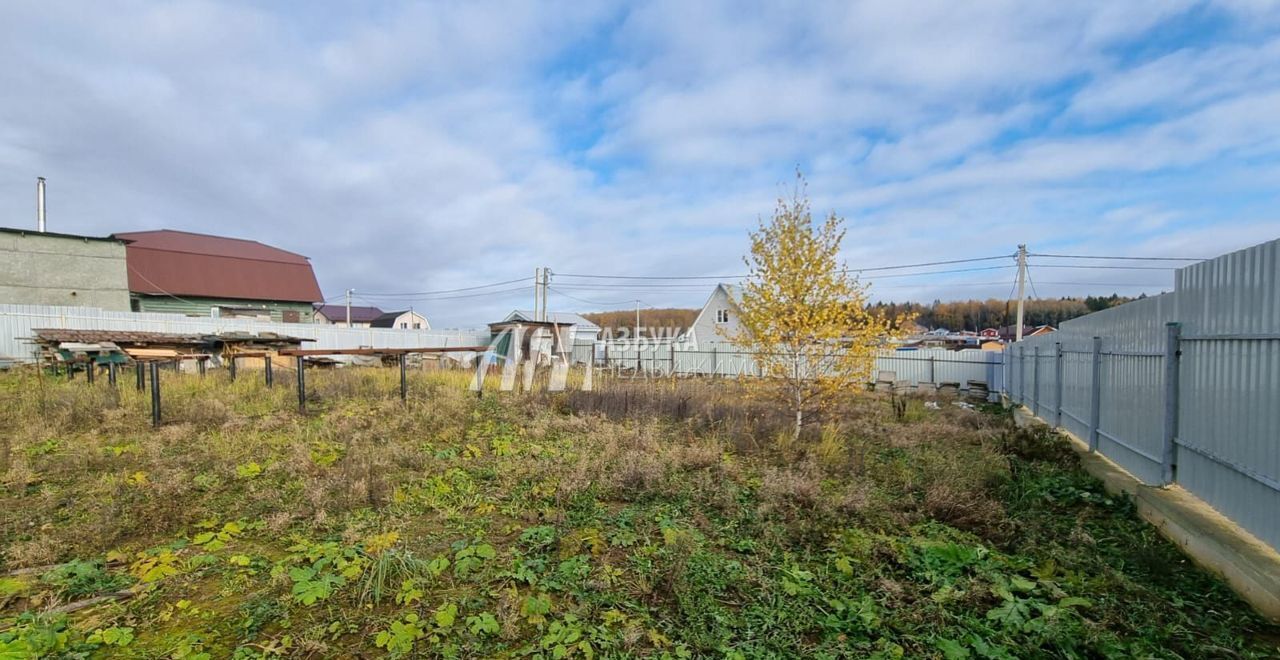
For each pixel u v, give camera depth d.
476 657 2.46
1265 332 3.11
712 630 2.67
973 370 18.12
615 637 2.60
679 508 4.52
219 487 4.81
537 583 3.13
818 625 2.74
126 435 6.67
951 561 3.38
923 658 2.43
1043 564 3.38
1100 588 3.04
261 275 27.30
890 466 5.98
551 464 5.70
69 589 2.97
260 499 4.47
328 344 22.94
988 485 5.20
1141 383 4.81
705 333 35.00
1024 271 21.12
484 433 7.42
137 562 3.35
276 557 3.51
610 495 4.87
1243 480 3.34
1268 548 3.09
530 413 8.95
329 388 10.70
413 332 25.53
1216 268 3.65
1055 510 4.63
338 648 2.54
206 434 6.76
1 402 8.48
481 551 3.46
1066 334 7.48
